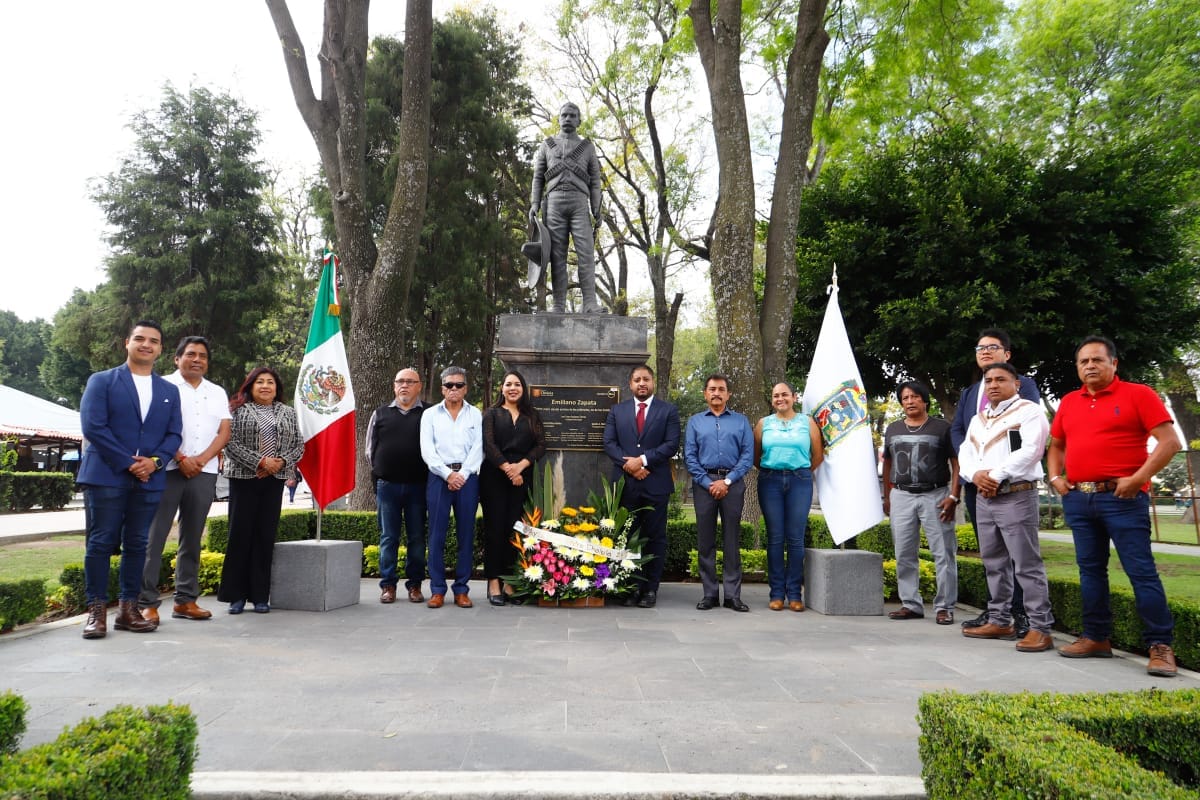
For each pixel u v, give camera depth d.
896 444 6.42
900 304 11.67
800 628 5.63
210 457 5.65
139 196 25.66
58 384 38.75
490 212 24.44
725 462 6.44
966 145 12.62
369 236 10.98
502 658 4.45
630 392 7.06
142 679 3.95
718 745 3.02
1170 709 2.50
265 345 27.77
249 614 5.89
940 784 2.41
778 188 10.50
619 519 6.49
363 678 3.98
